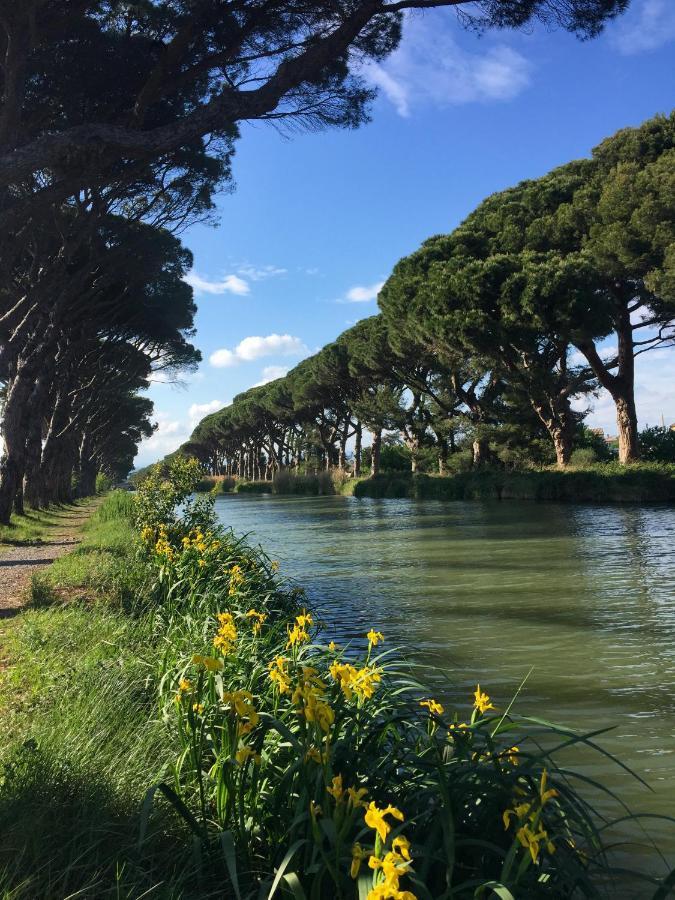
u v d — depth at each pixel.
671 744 4.91
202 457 137.38
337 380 56.50
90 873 2.66
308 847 2.64
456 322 33.06
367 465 66.69
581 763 4.64
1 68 10.19
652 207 26.92
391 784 3.14
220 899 2.71
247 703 2.97
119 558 11.98
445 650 7.79
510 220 35.88
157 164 15.80
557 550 16.20
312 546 19.78
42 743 3.69
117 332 30.09
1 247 11.46
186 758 3.61
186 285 29.97
